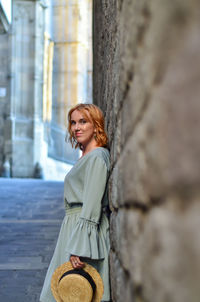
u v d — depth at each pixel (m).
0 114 16.61
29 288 3.17
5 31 16.67
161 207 0.73
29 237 5.02
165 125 0.69
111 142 2.01
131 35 1.08
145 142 0.87
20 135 16.53
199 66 0.55
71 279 1.90
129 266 1.17
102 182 2.01
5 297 2.96
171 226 0.66
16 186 10.40
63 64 21.72
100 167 2.01
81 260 1.98
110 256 1.93
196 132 0.56
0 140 16.47
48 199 8.34
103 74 3.82
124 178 1.29
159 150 0.73
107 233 2.08
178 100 0.62
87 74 24.08
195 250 0.55
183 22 0.60
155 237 0.77
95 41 7.12
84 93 23.05
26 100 16.77
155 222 0.77
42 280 3.38
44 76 18.12
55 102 21.59
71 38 21.73
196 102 0.56
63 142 20.61
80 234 1.96
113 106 1.92
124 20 1.28
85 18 22.66
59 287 1.92
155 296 0.76
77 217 2.12
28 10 16.81
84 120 2.22
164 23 0.69
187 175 0.58
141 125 0.93
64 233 2.15
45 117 18.92
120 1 1.48
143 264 0.90
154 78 0.78
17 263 3.87
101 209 2.02
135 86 1.03
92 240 1.96
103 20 3.81
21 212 6.85
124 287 1.32
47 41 18.33
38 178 16.42
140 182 0.94
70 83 21.69
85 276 1.92
